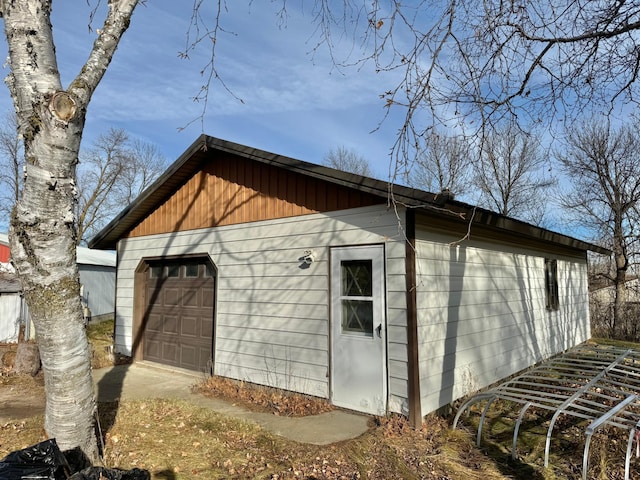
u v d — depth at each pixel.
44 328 3.46
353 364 5.75
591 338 14.01
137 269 9.48
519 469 4.19
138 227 9.61
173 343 8.70
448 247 6.14
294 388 6.41
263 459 4.28
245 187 7.45
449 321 5.96
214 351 7.70
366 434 4.87
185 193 8.56
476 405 6.19
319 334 6.18
